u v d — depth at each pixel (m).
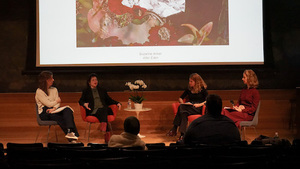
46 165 2.26
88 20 6.38
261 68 6.42
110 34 6.39
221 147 2.74
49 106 5.26
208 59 6.39
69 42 6.38
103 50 6.39
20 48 6.54
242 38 6.37
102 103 5.67
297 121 5.52
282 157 2.44
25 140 5.74
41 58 6.38
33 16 6.40
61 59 6.39
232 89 6.58
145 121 6.48
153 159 2.47
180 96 6.09
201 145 2.88
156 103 6.46
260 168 2.32
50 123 5.18
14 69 6.56
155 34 6.38
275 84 6.60
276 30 6.57
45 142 5.61
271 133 6.23
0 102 6.46
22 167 2.28
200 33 6.38
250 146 2.84
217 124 3.21
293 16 6.56
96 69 6.43
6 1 6.50
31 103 6.46
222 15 6.37
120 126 6.47
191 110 5.51
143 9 6.38
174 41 6.38
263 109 6.53
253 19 6.36
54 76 6.55
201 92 5.76
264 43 6.37
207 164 2.28
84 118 5.52
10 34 6.53
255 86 5.32
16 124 6.48
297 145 2.74
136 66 6.43
